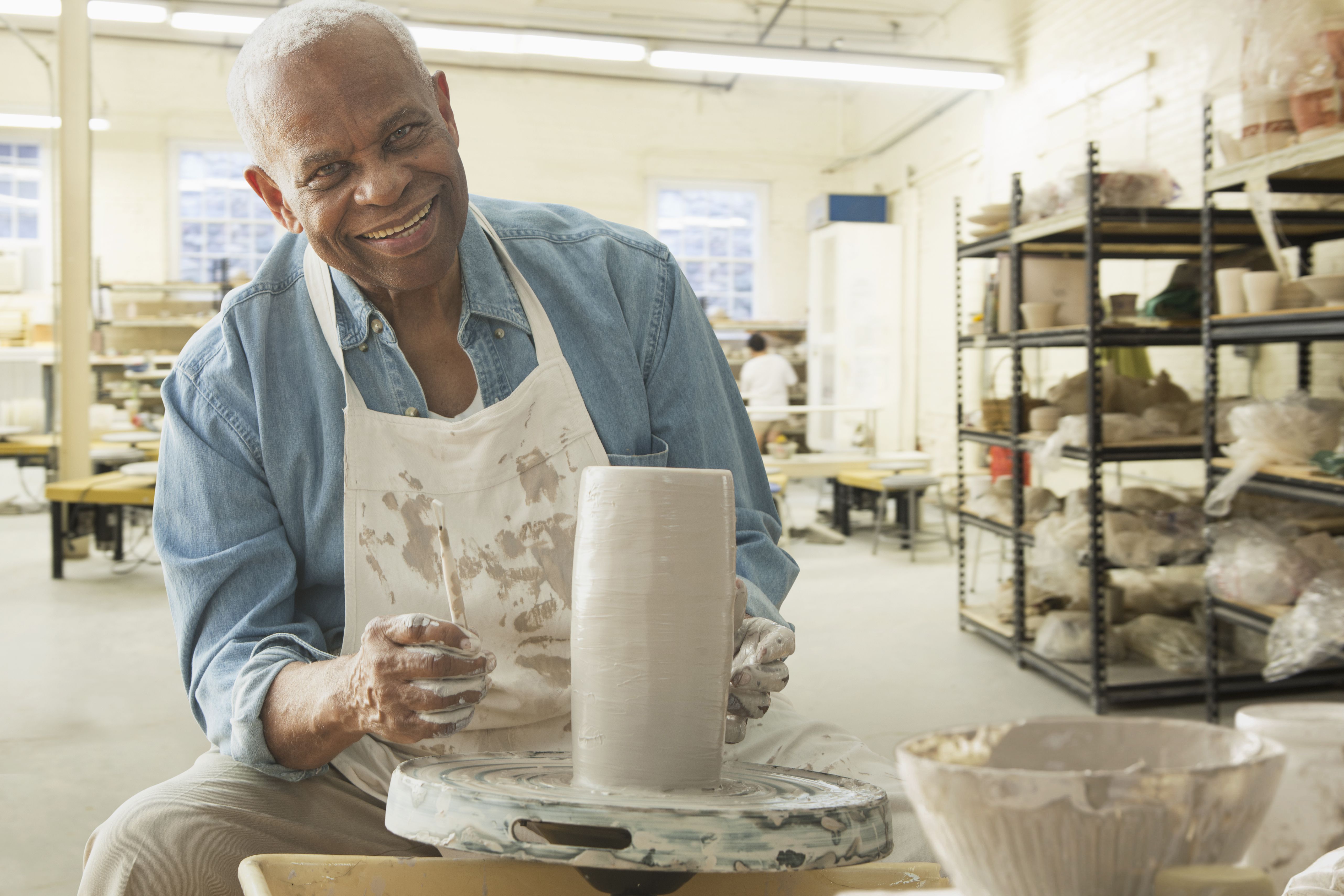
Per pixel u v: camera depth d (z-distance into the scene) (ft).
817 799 2.00
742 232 33.96
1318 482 7.54
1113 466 19.36
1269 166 7.94
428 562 3.51
